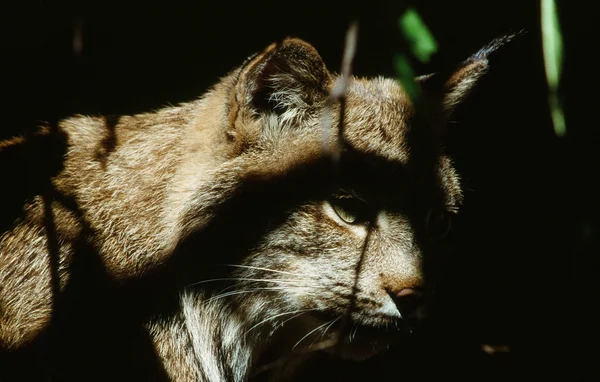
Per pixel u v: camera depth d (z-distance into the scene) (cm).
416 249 696
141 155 745
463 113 831
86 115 855
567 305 950
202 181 707
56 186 736
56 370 698
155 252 710
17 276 725
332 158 698
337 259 693
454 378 965
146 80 964
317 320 727
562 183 924
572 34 799
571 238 925
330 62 891
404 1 649
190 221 705
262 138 704
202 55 960
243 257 702
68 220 726
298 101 705
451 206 767
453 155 838
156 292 705
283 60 683
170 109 777
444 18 867
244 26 942
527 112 921
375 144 712
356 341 742
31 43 908
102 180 739
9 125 918
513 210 962
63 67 908
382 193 700
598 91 844
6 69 920
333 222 696
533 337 970
